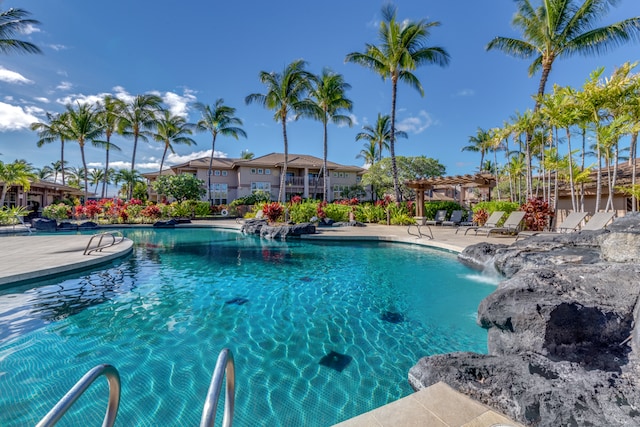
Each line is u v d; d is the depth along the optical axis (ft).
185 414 8.73
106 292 19.79
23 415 8.59
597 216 30.35
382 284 21.71
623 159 74.84
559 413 7.05
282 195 83.66
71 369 10.91
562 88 43.98
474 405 7.33
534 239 24.48
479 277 23.36
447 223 59.52
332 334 13.94
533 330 9.91
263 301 18.31
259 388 9.91
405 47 62.23
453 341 13.21
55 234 49.44
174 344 12.92
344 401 9.27
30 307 16.99
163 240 45.03
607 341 9.75
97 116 104.78
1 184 80.33
